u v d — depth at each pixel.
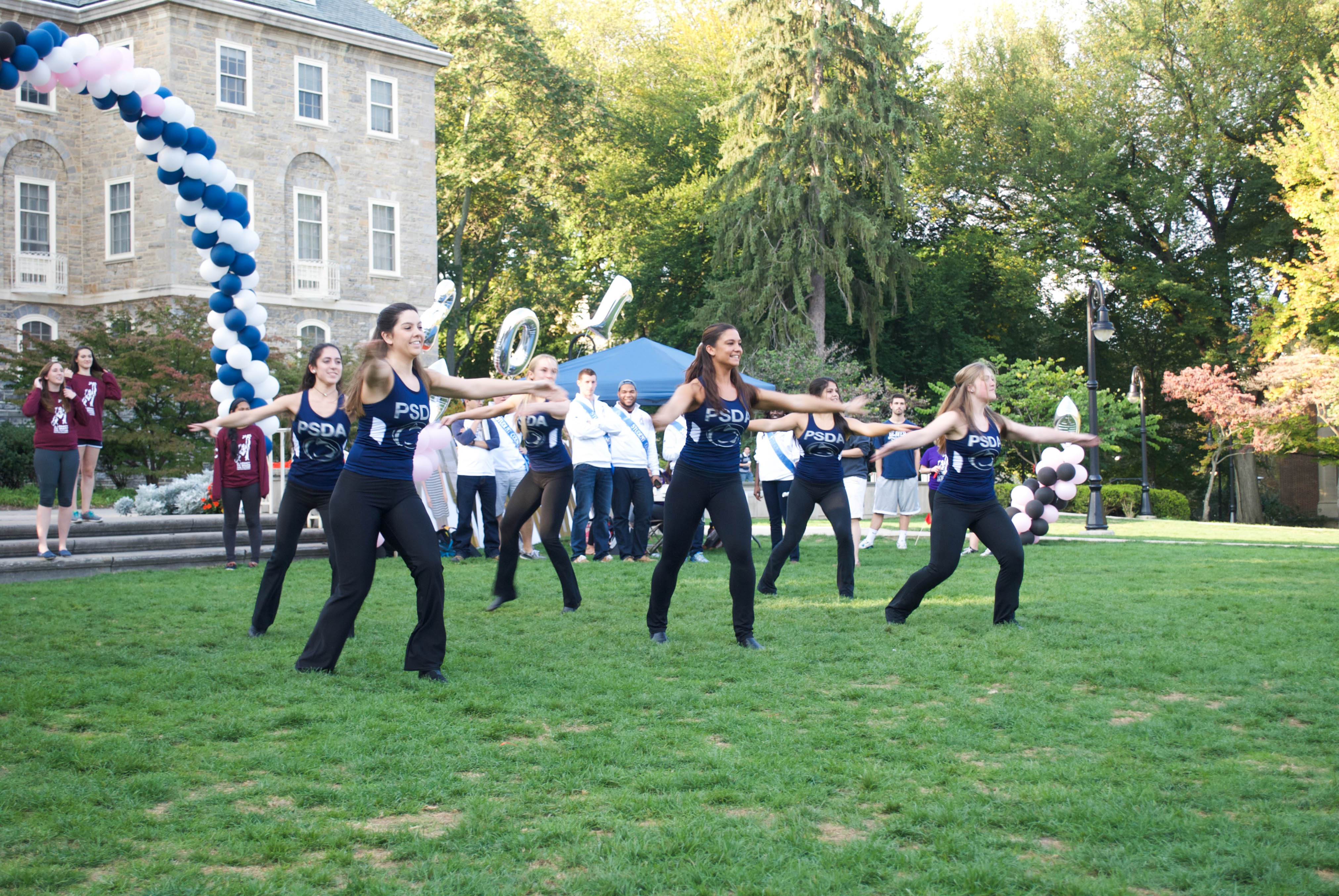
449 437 10.05
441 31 38.50
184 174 12.16
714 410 6.68
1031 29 41.16
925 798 3.83
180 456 22.27
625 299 16.61
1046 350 42.25
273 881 3.09
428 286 33.97
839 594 9.38
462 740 4.61
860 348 40.16
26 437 22.89
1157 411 41.31
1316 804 3.79
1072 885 3.04
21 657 6.32
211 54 29.25
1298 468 42.66
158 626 7.57
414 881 3.13
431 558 5.86
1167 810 3.70
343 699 5.31
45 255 29.12
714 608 8.68
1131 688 5.70
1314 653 6.58
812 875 3.13
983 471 7.64
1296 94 33.34
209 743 4.57
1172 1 36.91
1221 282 37.34
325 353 7.04
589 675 5.94
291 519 7.15
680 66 45.16
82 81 10.96
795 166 34.12
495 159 40.06
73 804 3.73
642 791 3.96
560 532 8.32
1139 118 38.62
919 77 40.81
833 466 9.34
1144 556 13.69
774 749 4.45
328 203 31.70
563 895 3.03
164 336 22.67
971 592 9.70
